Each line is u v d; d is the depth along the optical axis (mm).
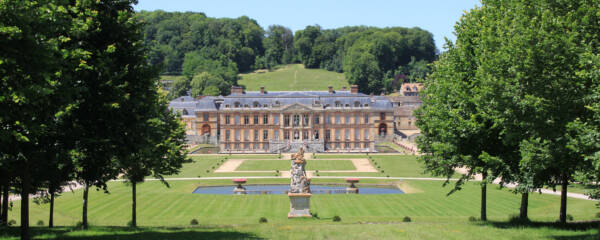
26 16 26516
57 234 37781
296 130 160250
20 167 33281
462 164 45688
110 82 34812
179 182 93188
